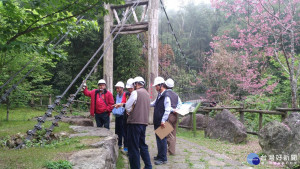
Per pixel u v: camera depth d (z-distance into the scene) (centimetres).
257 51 1082
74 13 298
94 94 478
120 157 396
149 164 318
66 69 1433
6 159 258
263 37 876
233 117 585
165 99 374
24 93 758
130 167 319
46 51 294
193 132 670
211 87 1127
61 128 454
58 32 319
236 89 1123
